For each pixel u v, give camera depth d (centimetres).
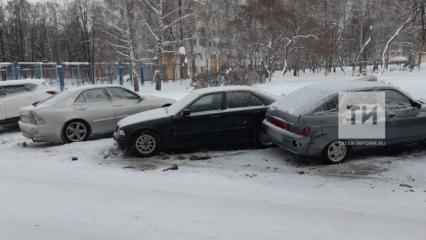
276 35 3656
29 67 3228
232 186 618
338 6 4366
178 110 832
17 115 1199
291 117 719
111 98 1020
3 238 450
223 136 839
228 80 2456
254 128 847
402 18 3759
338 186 606
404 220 477
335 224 468
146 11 3152
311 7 3850
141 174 695
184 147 842
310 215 496
